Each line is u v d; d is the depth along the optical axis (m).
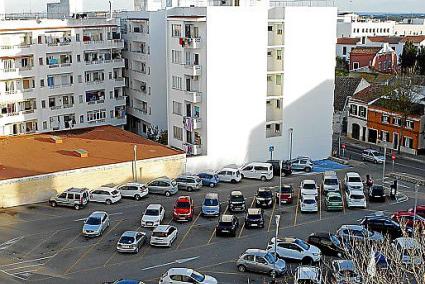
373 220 47.41
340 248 39.75
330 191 57.16
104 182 59.50
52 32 82.19
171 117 70.81
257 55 66.81
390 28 195.62
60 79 83.75
